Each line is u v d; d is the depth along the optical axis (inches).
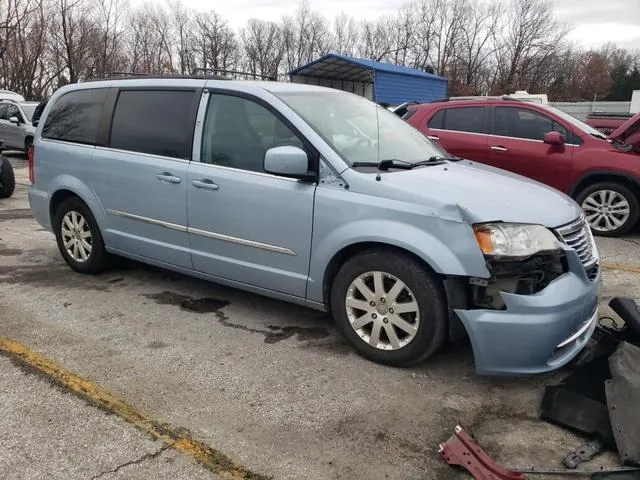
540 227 122.2
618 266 229.1
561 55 2256.4
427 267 127.3
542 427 114.4
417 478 99.0
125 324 161.6
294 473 99.7
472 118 312.0
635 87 2249.0
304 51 2165.4
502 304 119.6
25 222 296.5
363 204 132.2
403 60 2287.2
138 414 116.5
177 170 164.7
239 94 156.9
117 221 186.1
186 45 1753.2
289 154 134.8
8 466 100.0
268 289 154.6
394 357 135.2
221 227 157.5
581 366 130.9
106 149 185.8
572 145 283.7
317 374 134.1
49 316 166.6
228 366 137.5
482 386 129.9
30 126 605.9
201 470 99.9
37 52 944.9
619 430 104.0
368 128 162.2
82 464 100.8
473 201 124.0
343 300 140.7
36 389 125.1
